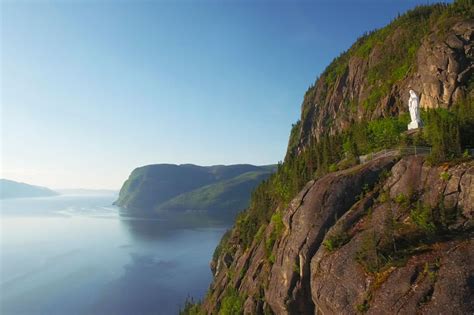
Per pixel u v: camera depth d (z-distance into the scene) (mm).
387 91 135250
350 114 163750
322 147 84312
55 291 131000
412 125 66188
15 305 117375
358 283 34938
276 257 52906
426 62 105625
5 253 195125
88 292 130500
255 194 122500
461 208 35625
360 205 43281
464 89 93062
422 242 34344
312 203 47062
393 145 59844
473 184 35750
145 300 123125
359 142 71125
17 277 148250
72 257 185875
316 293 39000
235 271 81688
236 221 124438
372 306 32344
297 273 45219
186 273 155875
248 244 88812
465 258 30281
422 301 29641
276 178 112188
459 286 28734
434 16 140750
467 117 53781
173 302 121500
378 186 44625
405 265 32938
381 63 155625
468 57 95312
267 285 53062
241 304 61188
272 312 49750
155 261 177375
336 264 38406
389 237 35781
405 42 149250
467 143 48125
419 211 36531
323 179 50125
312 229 45000
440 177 38969
